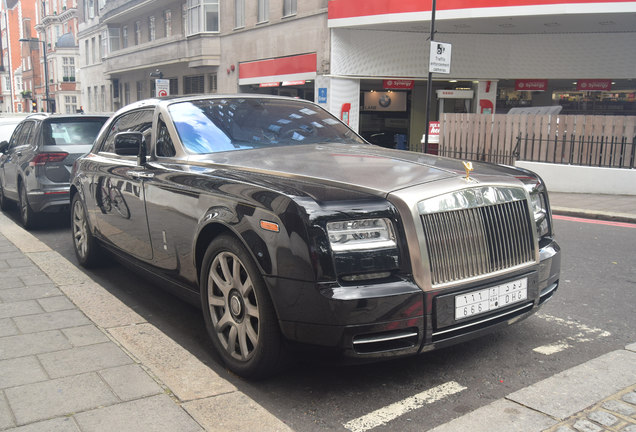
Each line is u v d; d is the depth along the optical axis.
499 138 13.79
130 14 35.62
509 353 3.69
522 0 17.59
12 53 82.44
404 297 2.85
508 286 3.25
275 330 3.04
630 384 3.15
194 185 3.64
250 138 4.28
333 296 2.77
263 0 24.69
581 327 4.16
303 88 24.47
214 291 3.52
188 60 28.62
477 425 2.75
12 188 9.09
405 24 19.89
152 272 4.37
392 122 24.11
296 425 2.84
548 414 2.84
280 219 2.92
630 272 5.69
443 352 3.71
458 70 21.45
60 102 56.44
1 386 3.00
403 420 2.87
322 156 3.84
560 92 22.30
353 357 2.87
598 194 11.92
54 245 7.18
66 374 3.14
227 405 2.85
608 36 20.50
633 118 11.60
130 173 4.50
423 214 2.94
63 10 58.03
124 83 40.12
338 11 20.42
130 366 3.25
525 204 3.40
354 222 2.87
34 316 4.08
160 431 2.60
